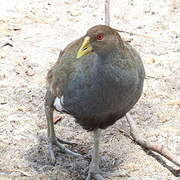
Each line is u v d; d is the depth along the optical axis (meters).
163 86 12.71
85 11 16.12
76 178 9.95
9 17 15.74
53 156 10.32
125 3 16.47
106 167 10.23
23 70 13.30
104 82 8.43
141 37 14.78
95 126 9.26
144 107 11.98
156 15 15.81
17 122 11.45
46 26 15.34
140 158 10.41
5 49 14.19
